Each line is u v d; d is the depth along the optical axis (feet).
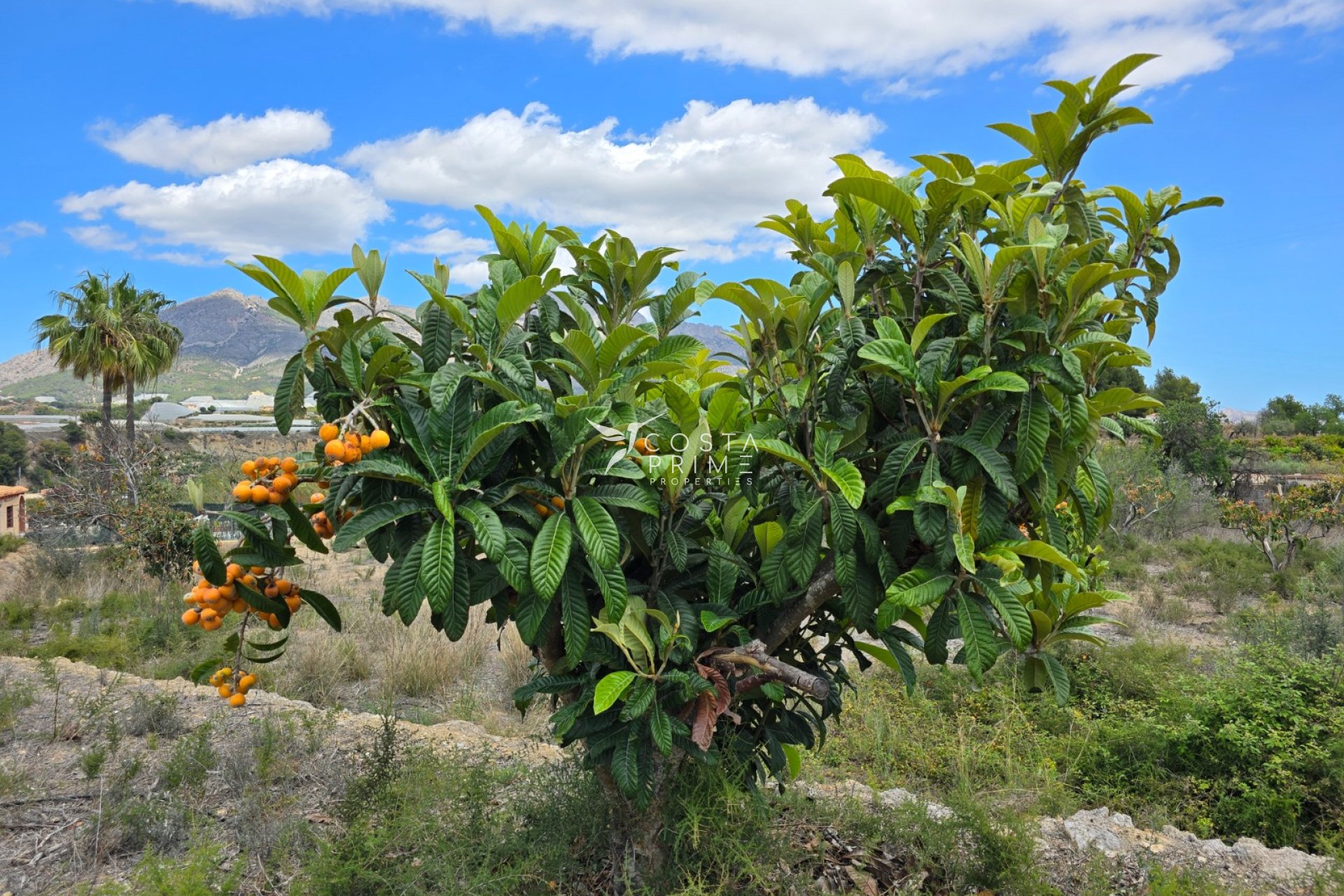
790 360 7.73
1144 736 16.34
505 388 6.50
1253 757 15.42
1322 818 14.32
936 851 9.93
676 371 7.35
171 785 12.32
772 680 7.15
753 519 8.28
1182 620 32.55
